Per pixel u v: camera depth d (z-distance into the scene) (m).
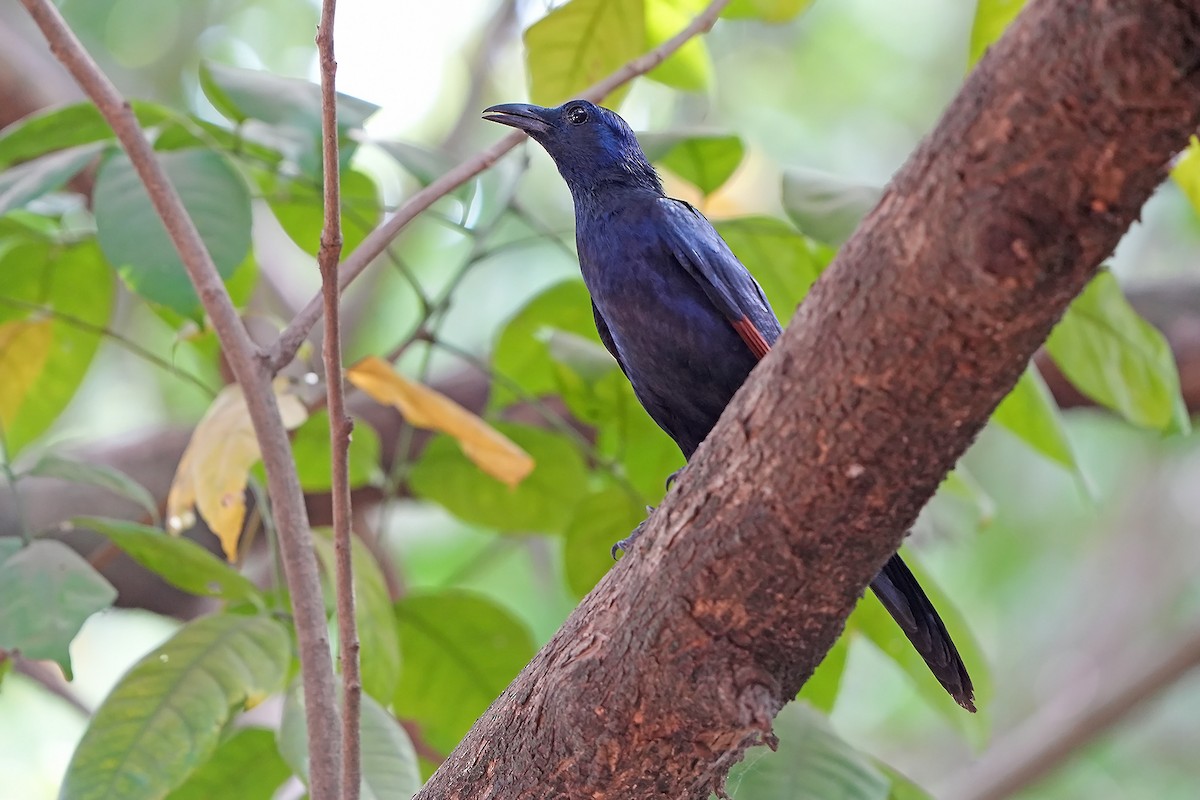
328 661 6.16
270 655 6.81
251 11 16.42
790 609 4.90
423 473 9.80
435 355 16.09
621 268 7.94
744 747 5.15
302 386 8.91
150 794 6.19
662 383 8.07
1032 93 3.97
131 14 15.93
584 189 8.98
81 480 7.31
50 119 8.16
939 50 18.00
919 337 4.32
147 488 10.97
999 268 4.11
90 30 15.71
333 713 6.07
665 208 8.00
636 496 9.18
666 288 7.83
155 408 16.14
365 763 6.71
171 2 16.11
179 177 7.29
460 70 16.56
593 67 9.55
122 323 15.55
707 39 17.05
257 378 6.40
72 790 6.17
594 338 10.05
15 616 6.27
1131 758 17.75
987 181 4.09
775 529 4.75
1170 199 16.48
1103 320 8.37
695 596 4.92
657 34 10.01
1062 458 8.70
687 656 4.99
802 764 6.82
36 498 10.64
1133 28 3.72
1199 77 3.75
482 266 16.31
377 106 8.01
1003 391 4.43
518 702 5.48
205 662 6.66
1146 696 14.54
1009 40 4.09
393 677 7.86
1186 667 14.43
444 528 15.77
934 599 8.72
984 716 9.18
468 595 9.15
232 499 7.02
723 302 7.64
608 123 9.03
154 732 6.37
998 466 17.84
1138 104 3.82
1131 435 18.23
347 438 5.78
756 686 4.94
